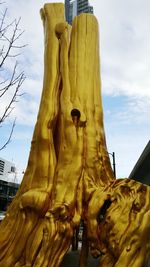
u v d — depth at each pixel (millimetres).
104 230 3088
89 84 3975
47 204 3268
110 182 3504
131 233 2967
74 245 3891
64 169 3395
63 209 3125
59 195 3260
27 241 3238
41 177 3455
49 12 4367
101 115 3922
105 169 3619
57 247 3047
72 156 3445
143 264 2967
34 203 3248
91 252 3145
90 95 3908
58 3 4422
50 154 3564
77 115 3684
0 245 3361
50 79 3963
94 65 4145
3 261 3301
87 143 3578
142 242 2955
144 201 3152
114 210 3107
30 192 3338
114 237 3002
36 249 3133
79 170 3387
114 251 2988
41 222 3238
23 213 3332
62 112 3715
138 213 3053
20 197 3477
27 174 3613
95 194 3242
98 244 3100
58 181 3359
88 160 3490
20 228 3314
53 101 3840
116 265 2895
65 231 3090
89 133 3635
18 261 3252
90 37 4230
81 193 3334
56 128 3764
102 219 3199
